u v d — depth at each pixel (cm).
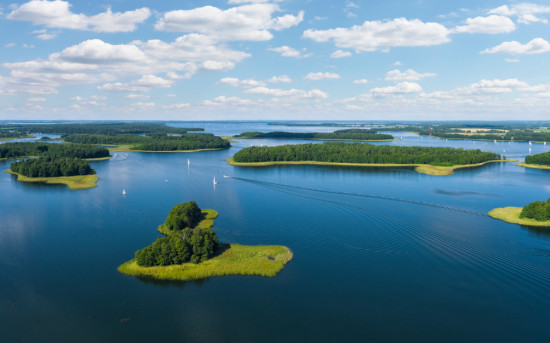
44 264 14688
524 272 13900
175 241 14375
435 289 12688
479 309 11525
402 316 11188
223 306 11700
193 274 13462
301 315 11219
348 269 14162
